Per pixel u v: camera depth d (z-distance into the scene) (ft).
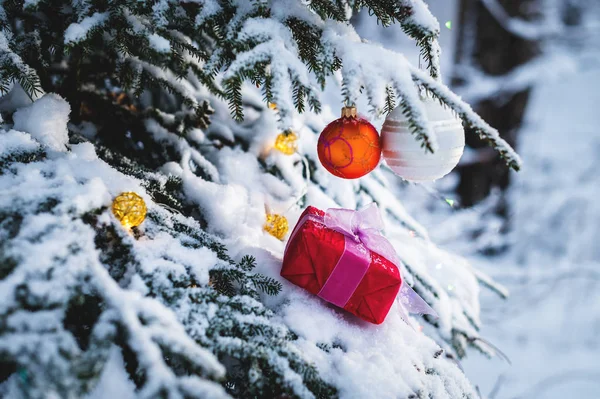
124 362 1.89
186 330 1.90
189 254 2.15
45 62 2.55
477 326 3.22
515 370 6.08
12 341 1.66
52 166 2.18
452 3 12.08
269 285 2.25
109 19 2.28
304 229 2.28
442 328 2.97
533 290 7.43
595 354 6.52
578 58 8.48
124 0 2.28
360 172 2.26
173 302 1.95
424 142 2.09
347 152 2.21
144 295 1.95
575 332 6.82
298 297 2.32
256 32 2.19
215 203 2.65
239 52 2.19
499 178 8.19
